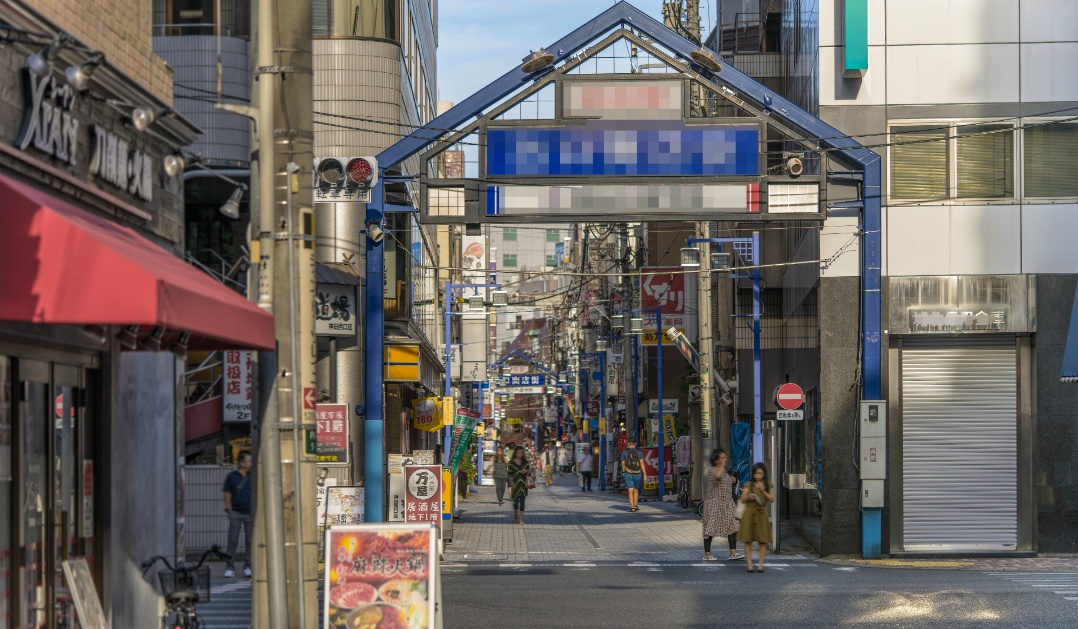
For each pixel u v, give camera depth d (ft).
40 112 48.62
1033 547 117.29
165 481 66.13
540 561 112.68
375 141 128.98
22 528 47.65
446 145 113.70
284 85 47.78
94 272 40.04
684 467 203.10
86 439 55.67
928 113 117.80
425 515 114.42
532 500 244.63
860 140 117.80
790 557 119.24
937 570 105.19
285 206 47.67
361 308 128.77
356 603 51.42
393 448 166.71
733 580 95.35
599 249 273.33
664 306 226.17
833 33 118.73
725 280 179.11
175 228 67.41
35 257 40.04
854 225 118.42
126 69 60.90
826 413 118.01
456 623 71.77
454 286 211.41
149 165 62.49
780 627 69.97
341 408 95.86
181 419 69.41
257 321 46.26
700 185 112.37
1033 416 117.39
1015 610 76.13
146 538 62.49
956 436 118.21
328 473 116.37
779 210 112.68
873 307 116.06
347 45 128.67
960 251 117.39
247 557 99.60
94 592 52.80
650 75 112.98
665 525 160.56
